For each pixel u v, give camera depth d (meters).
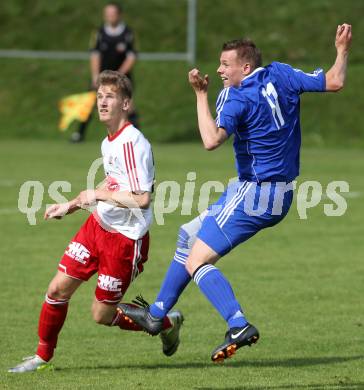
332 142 69.25
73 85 77.56
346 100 73.12
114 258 19.22
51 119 74.25
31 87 77.94
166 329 20.38
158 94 75.50
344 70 19.55
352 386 18.67
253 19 86.06
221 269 31.17
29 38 85.44
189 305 26.69
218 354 17.69
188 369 20.23
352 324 24.34
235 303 18.20
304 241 36.22
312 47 82.25
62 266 19.47
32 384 18.72
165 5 88.06
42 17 88.06
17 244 34.84
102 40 62.97
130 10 87.56
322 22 85.19
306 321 24.66
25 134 72.62
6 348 21.86
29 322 24.30
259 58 19.22
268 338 22.98
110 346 22.34
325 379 19.27
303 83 19.23
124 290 19.61
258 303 26.58
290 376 19.55
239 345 17.66
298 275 30.31
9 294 27.38
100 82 19.09
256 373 19.84
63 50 83.94
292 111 19.11
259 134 18.72
